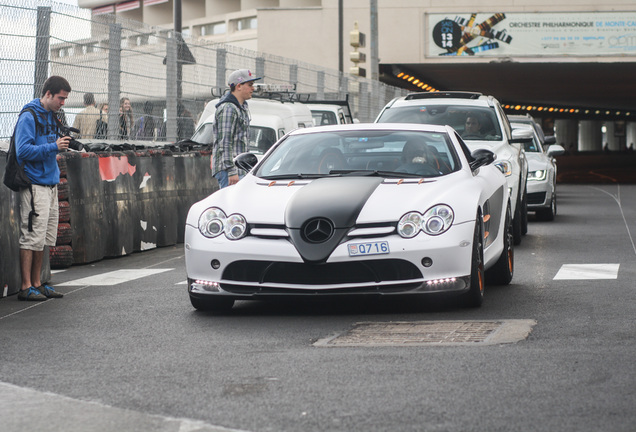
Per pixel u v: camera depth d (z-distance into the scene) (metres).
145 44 28.78
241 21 107.25
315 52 86.19
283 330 13.50
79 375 10.96
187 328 13.89
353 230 14.14
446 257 14.13
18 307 16.45
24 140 16.86
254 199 14.99
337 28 86.00
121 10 132.00
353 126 17.25
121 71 27.36
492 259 16.41
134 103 28.16
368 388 9.93
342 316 14.55
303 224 14.22
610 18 84.06
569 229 29.52
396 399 9.48
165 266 22.20
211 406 9.42
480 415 8.86
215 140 20.94
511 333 12.70
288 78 41.81
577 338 12.34
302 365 11.12
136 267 22.17
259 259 14.25
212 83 33.75
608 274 18.67
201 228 14.80
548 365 10.80
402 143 16.47
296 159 16.42
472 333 12.80
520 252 23.16
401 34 85.62
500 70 92.06
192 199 28.59
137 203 25.48
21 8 22.12
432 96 28.02
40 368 11.39
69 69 24.38
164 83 30.16
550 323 13.50
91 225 23.17
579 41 84.44
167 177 27.11
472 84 107.88
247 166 16.97
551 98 125.75
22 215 17.20
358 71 64.88
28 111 16.97
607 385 9.87
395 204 14.41
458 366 10.84
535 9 84.50
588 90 113.88
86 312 15.65
